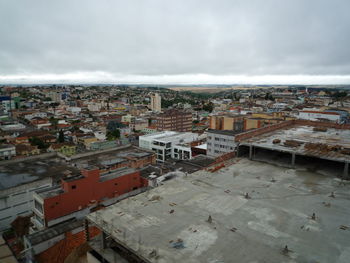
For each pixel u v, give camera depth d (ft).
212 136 273.75
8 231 159.02
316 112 423.23
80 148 395.34
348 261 40.83
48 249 101.14
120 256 49.90
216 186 69.67
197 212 55.47
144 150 276.82
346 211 56.70
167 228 49.21
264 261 40.63
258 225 50.90
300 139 106.83
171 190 66.49
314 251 43.24
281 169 84.48
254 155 99.66
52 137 421.18
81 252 74.38
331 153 83.82
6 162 219.82
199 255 41.70
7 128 482.69
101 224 50.29
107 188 149.38
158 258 40.57
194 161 220.84
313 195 64.75
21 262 101.96
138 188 166.61
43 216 125.80
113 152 268.41
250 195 64.13
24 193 167.73
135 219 52.26
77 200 135.64
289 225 51.06
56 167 214.07
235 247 43.98
